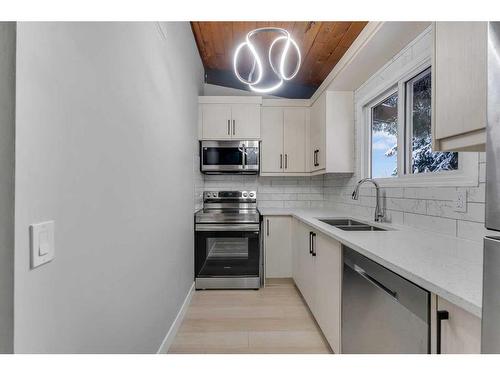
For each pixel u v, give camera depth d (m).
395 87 2.15
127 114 1.19
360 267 1.33
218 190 3.57
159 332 1.65
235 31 2.73
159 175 1.63
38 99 0.67
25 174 0.63
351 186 2.80
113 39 1.06
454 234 1.45
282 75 1.72
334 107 2.74
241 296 2.69
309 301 2.27
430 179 1.65
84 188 0.87
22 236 0.62
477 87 0.87
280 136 3.32
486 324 0.55
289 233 2.98
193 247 2.82
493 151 0.53
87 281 0.89
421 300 0.87
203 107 3.21
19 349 0.62
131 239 1.23
